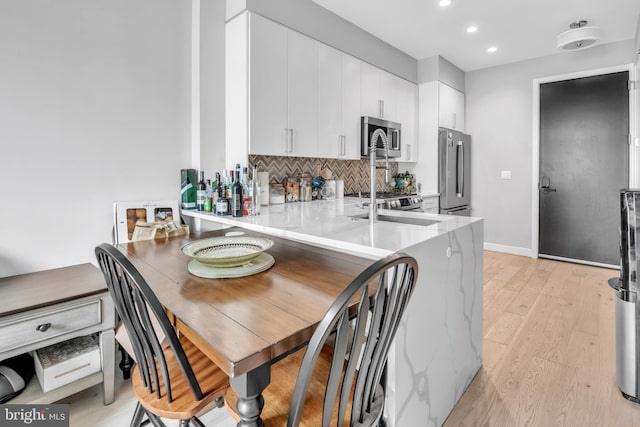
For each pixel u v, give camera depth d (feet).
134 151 7.32
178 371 3.77
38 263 6.20
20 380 4.96
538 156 14.17
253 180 7.61
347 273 4.29
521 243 14.76
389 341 3.08
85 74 6.58
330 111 9.98
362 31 11.12
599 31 10.55
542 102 14.03
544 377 6.24
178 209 7.81
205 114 8.15
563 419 5.20
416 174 14.46
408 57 13.48
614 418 5.19
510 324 8.31
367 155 11.08
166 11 7.69
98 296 5.29
